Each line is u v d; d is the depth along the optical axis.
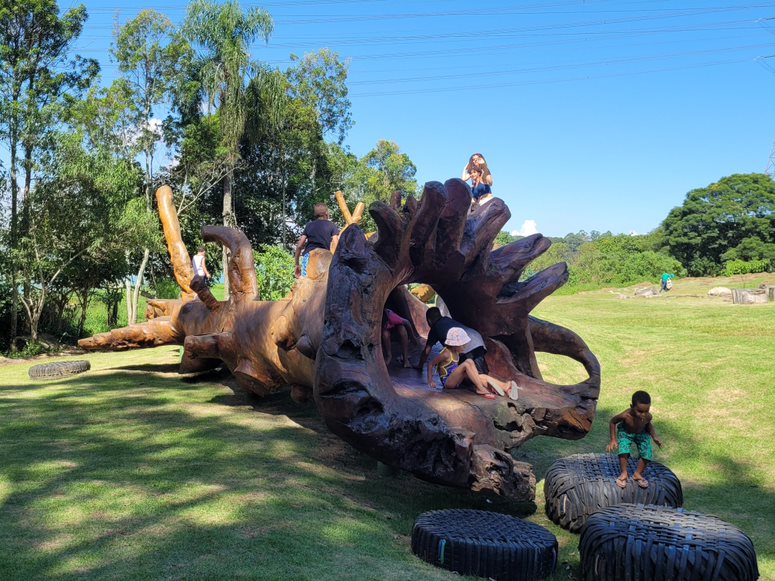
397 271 7.21
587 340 18.55
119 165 24.64
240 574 4.57
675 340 18.61
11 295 25.42
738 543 5.15
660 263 71.25
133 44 33.00
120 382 13.55
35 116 23.31
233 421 9.98
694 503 8.09
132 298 35.44
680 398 12.59
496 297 8.17
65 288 27.17
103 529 5.30
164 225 14.76
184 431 9.13
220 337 10.87
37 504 5.83
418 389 7.82
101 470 7.00
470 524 5.74
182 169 36.97
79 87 28.78
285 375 9.71
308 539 5.40
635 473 7.01
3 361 21.14
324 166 47.03
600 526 5.46
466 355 7.91
